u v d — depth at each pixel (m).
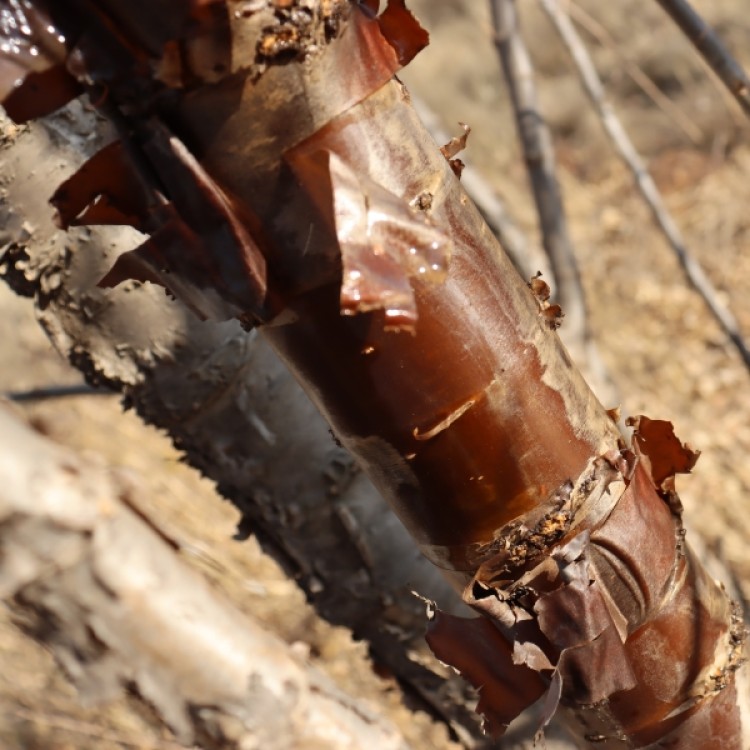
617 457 0.59
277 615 1.31
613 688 0.60
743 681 0.65
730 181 3.29
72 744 1.28
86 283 0.70
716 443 2.35
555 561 0.58
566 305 1.14
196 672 0.58
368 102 0.54
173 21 0.51
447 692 0.80
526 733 0.82
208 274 0.54
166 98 0.52
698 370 2.62
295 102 0.53
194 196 0.53
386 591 0.76
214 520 1.59
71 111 0.67
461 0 3.86
